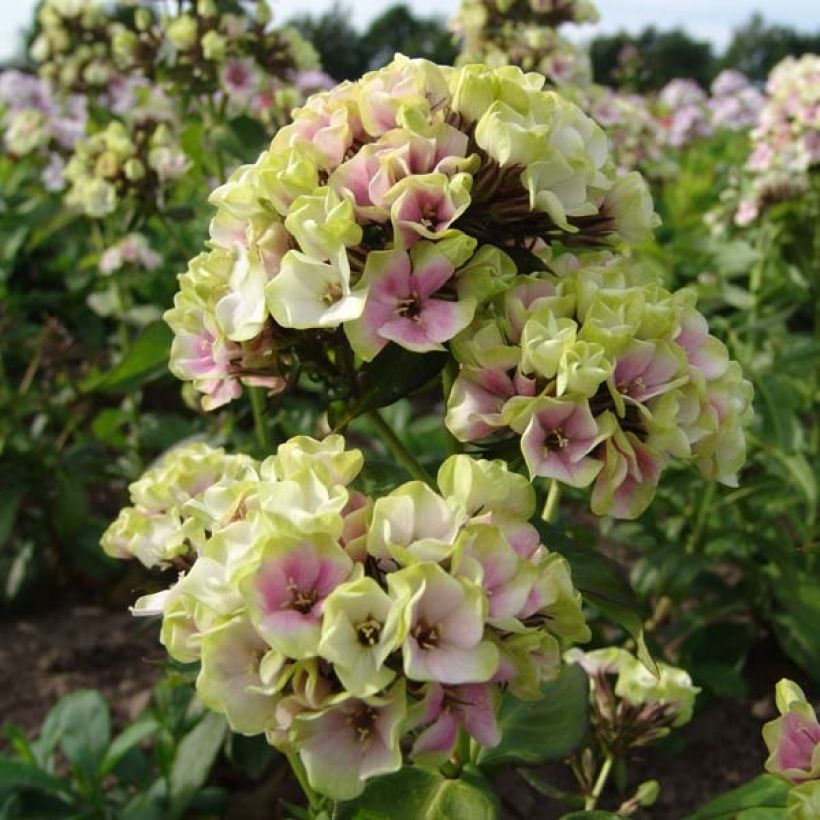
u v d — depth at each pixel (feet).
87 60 2.20
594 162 0.77
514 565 0.63
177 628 0.68
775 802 0.75
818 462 1.67
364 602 0.60
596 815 0.74
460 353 0.70
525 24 1.79
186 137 1.61
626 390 0.69
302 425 1.50
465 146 0.71
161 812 1.15
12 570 1.83
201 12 1.57
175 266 2.35
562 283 0.72
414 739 0.70
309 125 0.75
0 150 3.67
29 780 1.14
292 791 1.29
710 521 1.62
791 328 2.68
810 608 1.47
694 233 2.91
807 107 1.98
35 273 2.97
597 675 1.03
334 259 0.69
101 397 2.38
